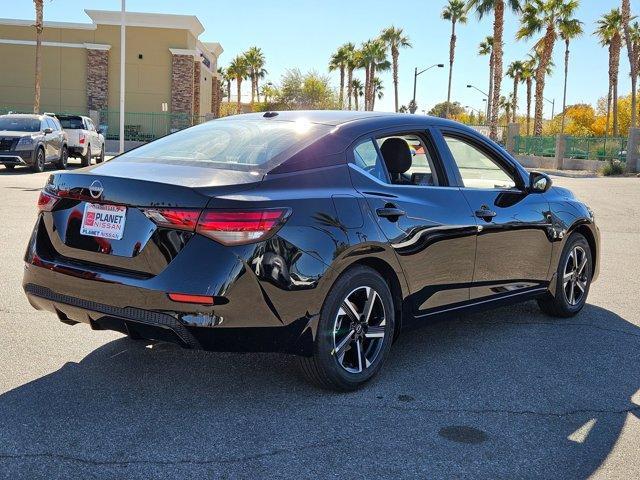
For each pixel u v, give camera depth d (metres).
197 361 4.49
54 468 3.04
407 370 4.48
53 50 44.56
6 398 3.79
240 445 3.32
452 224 4.54
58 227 3.95
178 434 3.42
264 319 3.55
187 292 3.43
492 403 3.96
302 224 3.68
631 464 3.26
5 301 5.75
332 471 3.10
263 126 4.44
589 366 4.66
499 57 41.06
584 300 6.05
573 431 3.62
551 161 40.62
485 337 5.29
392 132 4.52
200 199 3.48
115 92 45.34
